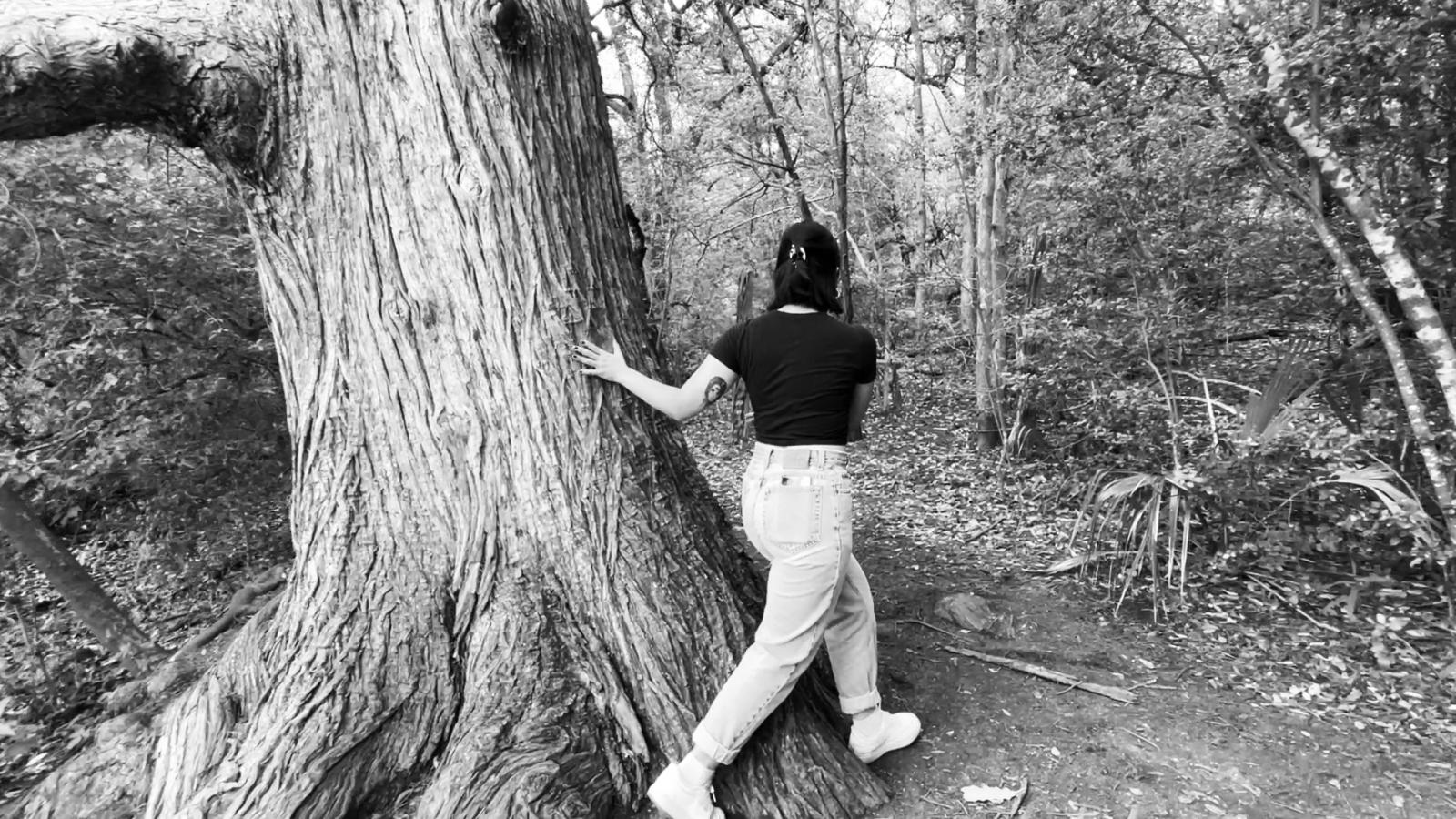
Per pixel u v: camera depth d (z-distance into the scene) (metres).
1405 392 2.81
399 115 2.10
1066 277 5.29
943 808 2.14
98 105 2.00
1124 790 2.22
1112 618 3.46
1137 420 4.54
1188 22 3.37
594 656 2.15
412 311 2.17
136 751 2.35
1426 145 2.86
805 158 9.41
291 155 2.15
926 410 9.77
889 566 4.36
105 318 4.30
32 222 4.05
